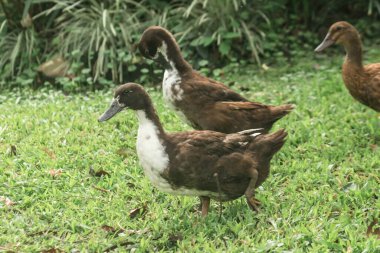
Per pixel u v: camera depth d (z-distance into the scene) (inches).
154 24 547.8
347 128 404.8
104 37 527.5
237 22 548.7
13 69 529.7
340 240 274.8
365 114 426.6
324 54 557.6
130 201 322.7
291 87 483.8
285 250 272.2
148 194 327.9
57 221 300.0
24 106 452.8
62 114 430.3
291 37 570.3
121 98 288.8
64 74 522.0
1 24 552.1
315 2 598.9
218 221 297.4
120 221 301.3
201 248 276.7
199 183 286.5
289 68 529.7
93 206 313.6
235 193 295.9
